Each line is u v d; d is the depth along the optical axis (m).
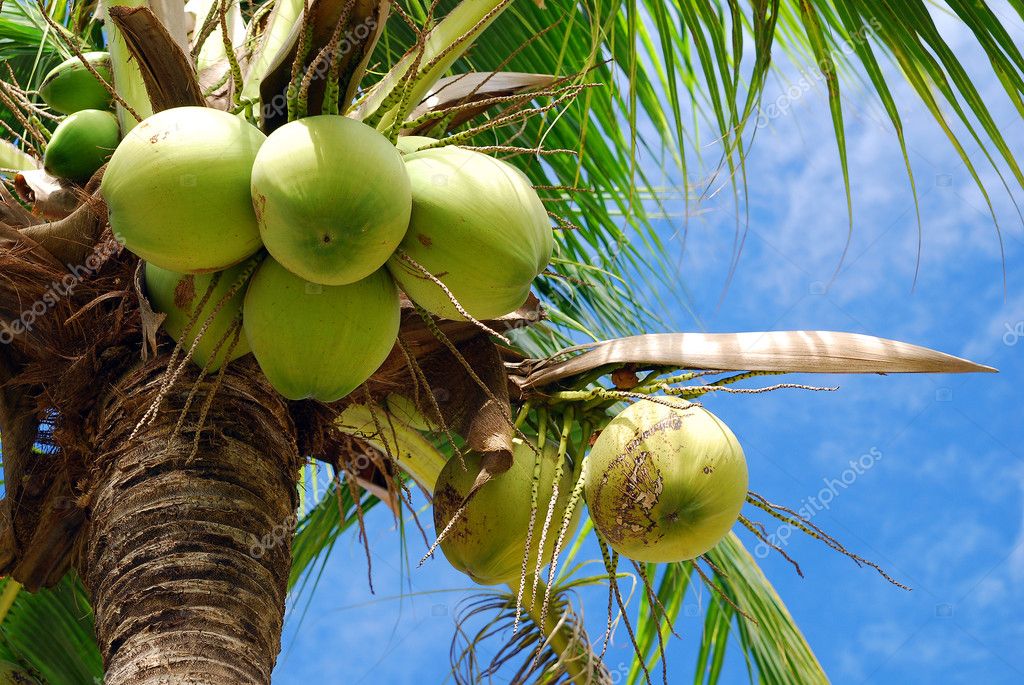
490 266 2.33
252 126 2.31
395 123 2.41
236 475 2.53
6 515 2.88
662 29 3.45
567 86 2.88
